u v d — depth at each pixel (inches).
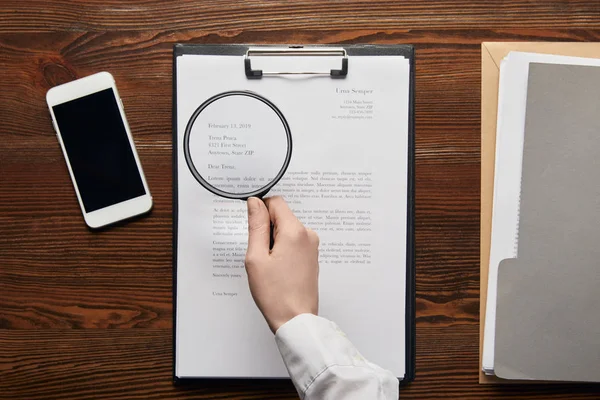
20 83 24.8
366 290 23.8
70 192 24.6
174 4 24.7
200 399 24.2
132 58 24.7
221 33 24.7
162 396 24.2
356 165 23.9
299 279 19.8
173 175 23.9
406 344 23.8
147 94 24.6
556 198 23.8
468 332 24.2
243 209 23.9
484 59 24.5
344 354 18.1
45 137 24.8
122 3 24.7
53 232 24.6
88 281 24.5
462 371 24.1
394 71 24.0
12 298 24.5
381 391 17.7
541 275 23.8
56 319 24.5
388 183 23.9
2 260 24.6
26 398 24.3
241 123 22.7
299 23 24.7
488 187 24.4
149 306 24.4
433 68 24.6
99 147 24.3
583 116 23.8
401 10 24.7
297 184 23.9
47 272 24.5
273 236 21.1
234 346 23.9
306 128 24.0
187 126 22.4
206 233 23.9
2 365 24.4
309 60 24.0
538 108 23.8
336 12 24.7
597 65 23.8
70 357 24.4
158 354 24.4
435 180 24.4
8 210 24.6
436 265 24.3
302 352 17.9
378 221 23.9
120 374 24.4
